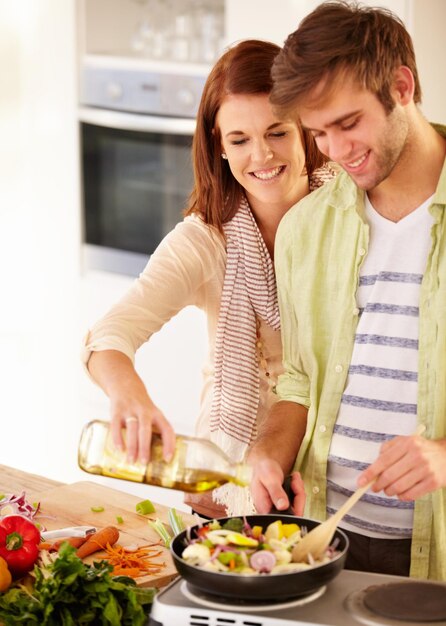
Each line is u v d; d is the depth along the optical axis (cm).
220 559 132
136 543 189
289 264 187
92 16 381
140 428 153
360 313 174
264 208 211
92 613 149
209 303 217
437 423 166
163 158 367
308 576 127
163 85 363
